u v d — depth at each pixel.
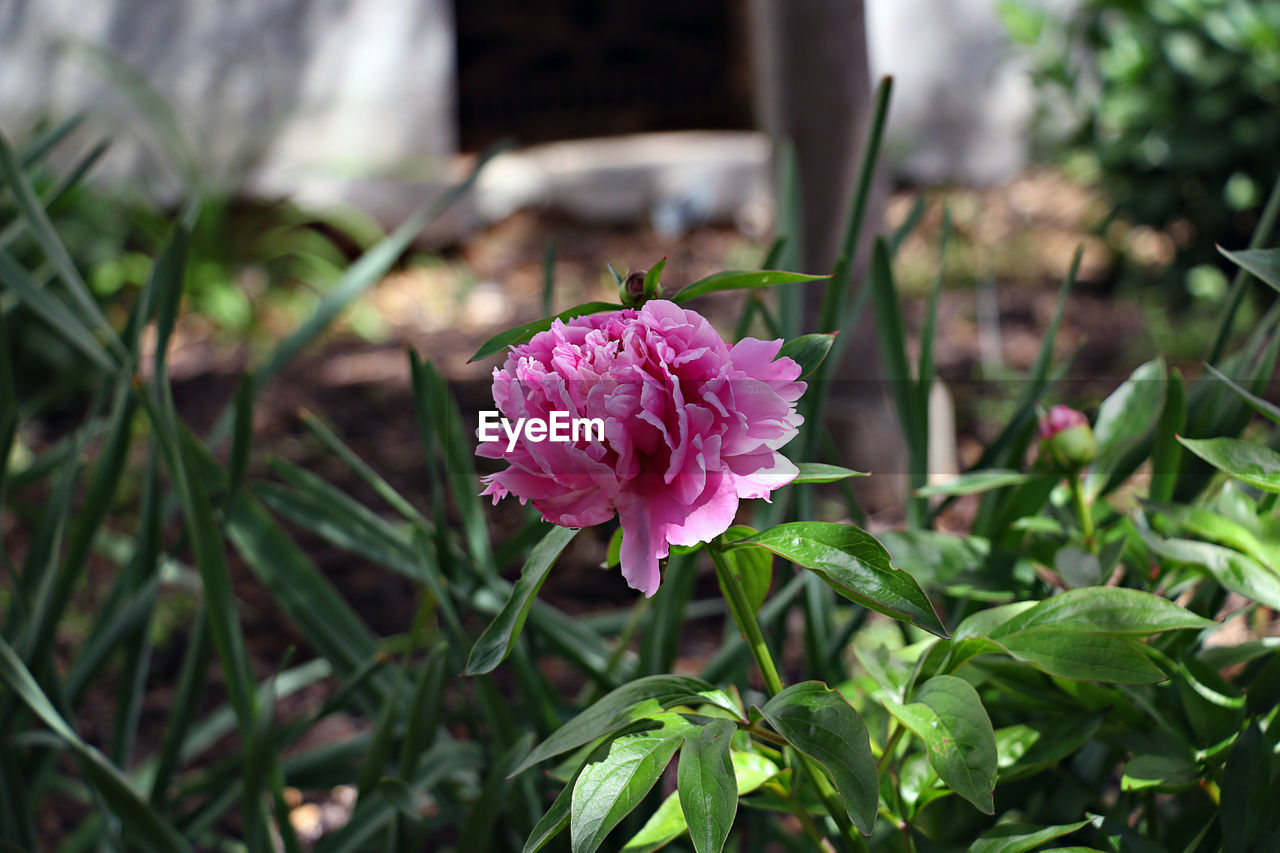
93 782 1.07
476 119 7.03
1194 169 3.79
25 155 1.41
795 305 1.22
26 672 1.07
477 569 1.18
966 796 0.88
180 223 1.15
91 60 4.89
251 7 5.09
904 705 0.92
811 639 1.17
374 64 5.27
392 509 2.86
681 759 0.87
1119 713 1.01
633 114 7.03
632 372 0.83
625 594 2.46
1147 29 3.85
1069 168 5.05
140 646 1.22
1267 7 3.66
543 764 1.16
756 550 0.93
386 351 4.18
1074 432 1.06
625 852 0.95
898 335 1.18
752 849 1.18
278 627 2.42
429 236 5.32
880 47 5.75
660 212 5.58
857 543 0.88
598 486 0.84
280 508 1.22
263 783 1.11
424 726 1.11
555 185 5.69
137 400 1.19
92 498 1.19
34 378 3.41
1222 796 0.93
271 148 5.16
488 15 6.95
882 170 2.56
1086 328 3.79
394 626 2.37
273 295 4.53
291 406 3.64
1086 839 1.01
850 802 0.86
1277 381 2.83
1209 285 3.85
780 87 2.53
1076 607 0.94
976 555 1.09
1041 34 4.54
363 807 1.13
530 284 5.04
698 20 6.96
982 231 4.99
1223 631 1.71
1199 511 1.02
